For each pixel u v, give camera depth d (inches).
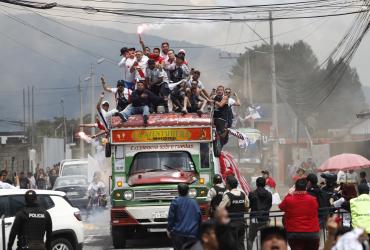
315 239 770.8
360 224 770.8
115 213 1167.0
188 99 1249.4
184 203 811.4
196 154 1189.7
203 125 1190.9
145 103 1218.0
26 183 2133.4
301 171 1432.1
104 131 1306.6
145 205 1159.6
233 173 1219.2
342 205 918.4
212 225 419.8
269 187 1541.6
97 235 1461.6
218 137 1221.7
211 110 1209.4
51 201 951.0
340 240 506.6
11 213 895.7
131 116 1208.8
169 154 1193.4
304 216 770.2
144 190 1161.4
